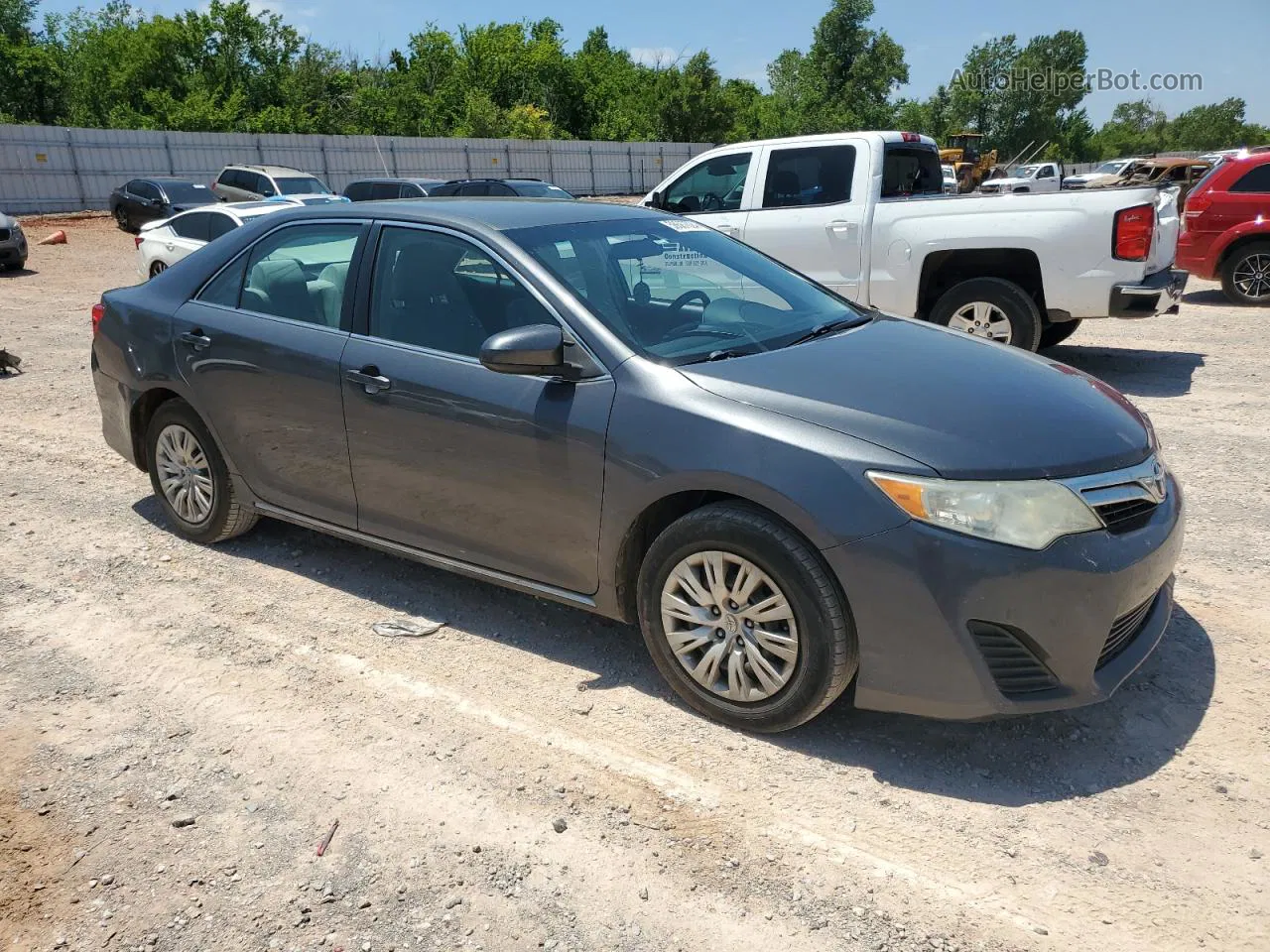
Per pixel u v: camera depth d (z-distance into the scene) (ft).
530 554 11.49
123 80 174.09
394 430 12.17
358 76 197.98
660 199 30.99
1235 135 380.99
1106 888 8.11
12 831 9.01
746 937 7.69
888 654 9.21
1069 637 9.10
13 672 11.84
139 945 7.70
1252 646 11.86
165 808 9.31
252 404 13.73
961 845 8.66
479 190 64.28
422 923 7.89
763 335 11.91
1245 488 17.49
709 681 10.43
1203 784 9.36
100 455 20.93
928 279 26.53
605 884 8.29
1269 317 36.19
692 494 10.59
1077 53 287.89
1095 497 9.32
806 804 9.24
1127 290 23.91
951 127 282.36
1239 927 7.66
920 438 9.29
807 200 27.91
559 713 10.85
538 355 10.44
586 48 239.71
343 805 9.32
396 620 13.11
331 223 13.43
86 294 50.70
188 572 14.71
